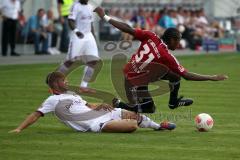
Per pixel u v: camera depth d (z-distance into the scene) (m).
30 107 34.25
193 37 86.69
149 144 24.80
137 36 28.05
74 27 41.84
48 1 78.56
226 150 23.89
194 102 36.88
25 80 46.94
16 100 36.78
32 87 42.84
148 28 79.12
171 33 28.02
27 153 23.19
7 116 31.31
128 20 78.94
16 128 27.88
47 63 60.94
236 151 23.72
